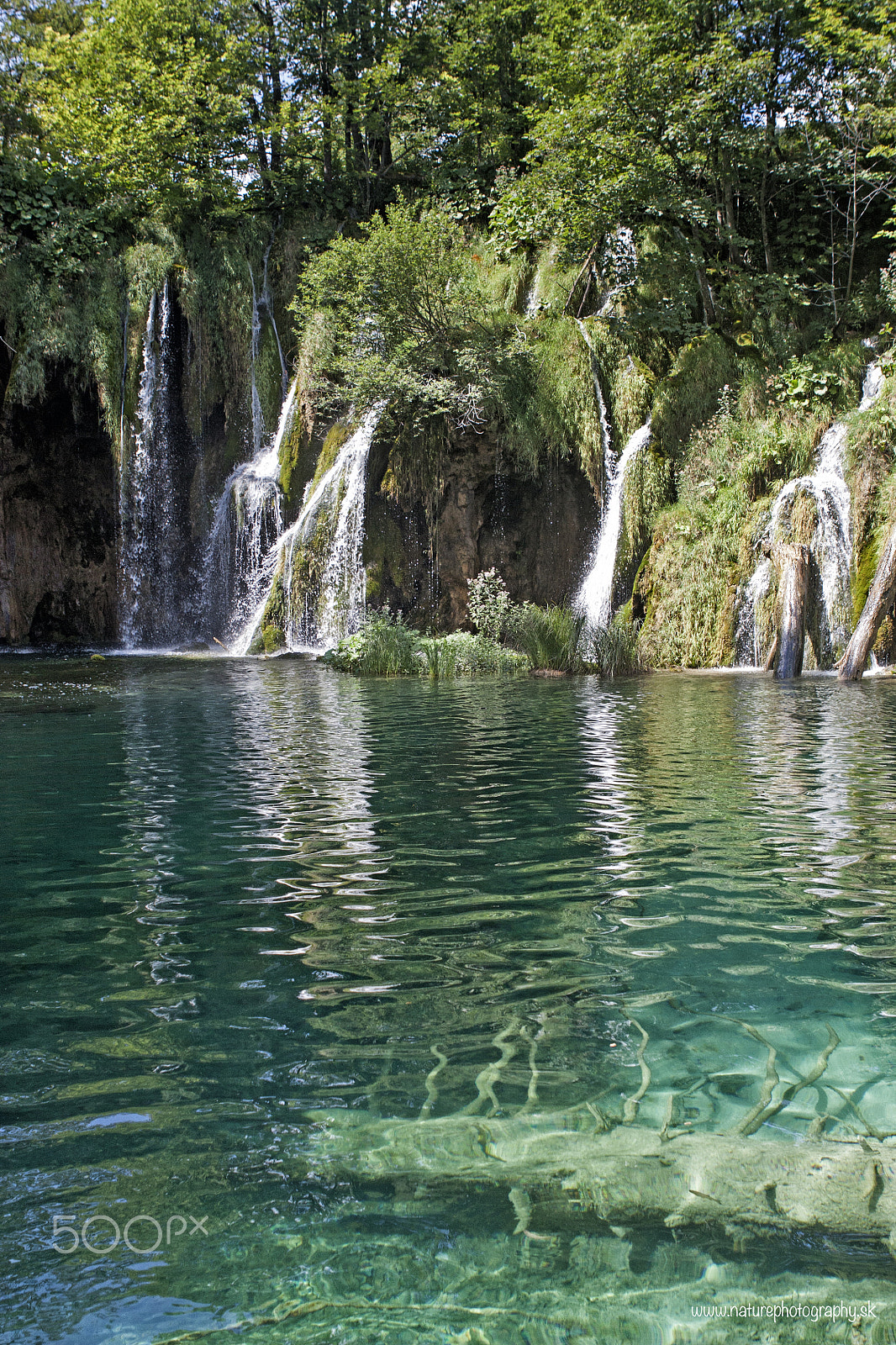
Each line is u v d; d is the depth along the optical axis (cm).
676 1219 178
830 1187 187
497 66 2345
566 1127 209
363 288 1880
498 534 1839
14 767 670
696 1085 227
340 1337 149
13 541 2128
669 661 1576
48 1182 192
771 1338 150
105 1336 150
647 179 1775
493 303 1950
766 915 350
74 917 354
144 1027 262
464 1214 181
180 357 2156
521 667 1514
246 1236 176
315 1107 219
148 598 2158
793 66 1861
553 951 316
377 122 2319
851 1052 244
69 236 2080
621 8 1836
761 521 1551
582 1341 147
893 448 1483
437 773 636
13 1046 252
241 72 2312
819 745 741
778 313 1869
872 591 1359
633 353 1819
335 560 1917
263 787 595
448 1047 248
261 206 2394
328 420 2048
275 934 335
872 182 1903
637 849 440
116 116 2167
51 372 2023
